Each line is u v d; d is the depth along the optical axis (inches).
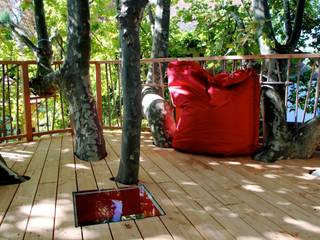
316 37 255.9
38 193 106.9
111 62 193.6
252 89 143.6
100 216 92.1
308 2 247.0
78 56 138.6
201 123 144.2
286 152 141.3
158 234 80.4
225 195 104.2
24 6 185.6
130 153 113.5
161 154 151.8
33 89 176.6
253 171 127.3
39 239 79.0
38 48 179.6
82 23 135.7
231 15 223.8
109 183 115.7
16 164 138.0
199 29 282.4
